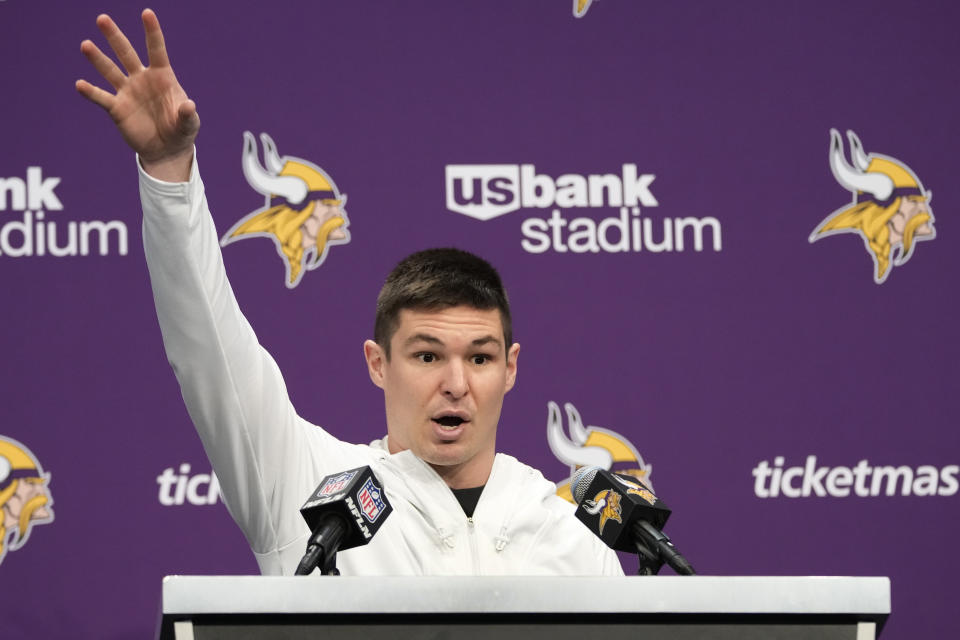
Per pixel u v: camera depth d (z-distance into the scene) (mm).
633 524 6727
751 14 13828
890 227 13539
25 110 12742
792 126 13648
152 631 12062
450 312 8414
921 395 13281
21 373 12352
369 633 5066
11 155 12656
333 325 12852
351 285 12938
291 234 12945
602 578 5129
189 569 12234
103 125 12875
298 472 8484
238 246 12844
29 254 12562
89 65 12945
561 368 13000
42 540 12117
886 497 13047
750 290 13312
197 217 7488
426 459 8578
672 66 13648
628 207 13352
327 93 13234
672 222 13352
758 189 13500
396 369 8562
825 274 13406
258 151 13031
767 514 12930
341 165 13117
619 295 13188
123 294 12625
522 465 9273
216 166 12938
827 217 13516
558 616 5121
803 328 13297
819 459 13070
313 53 13289
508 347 8805
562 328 13070
